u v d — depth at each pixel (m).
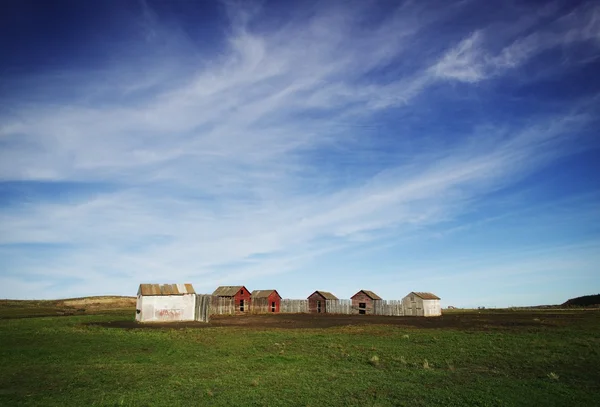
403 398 17.58
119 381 20.55
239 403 16.94
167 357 27.61
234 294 90.81
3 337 35.41
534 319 58.47
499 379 20.55
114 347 31.16
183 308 58.28
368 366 24.62
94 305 110.81
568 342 32.72
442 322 56.56
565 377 20.95
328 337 37.69
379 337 37.78
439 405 16.66
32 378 21.17
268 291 98.88
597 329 42.38
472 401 16.98
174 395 17.98
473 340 34.59
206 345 32.47
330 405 16.72
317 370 23.41
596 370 22.47
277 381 20.50
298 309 98.25
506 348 30.05
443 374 21.98
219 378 21.22
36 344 31.91
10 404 16.75
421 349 30.33
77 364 25.03
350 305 92.19
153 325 50.03
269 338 36.75
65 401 17.14
